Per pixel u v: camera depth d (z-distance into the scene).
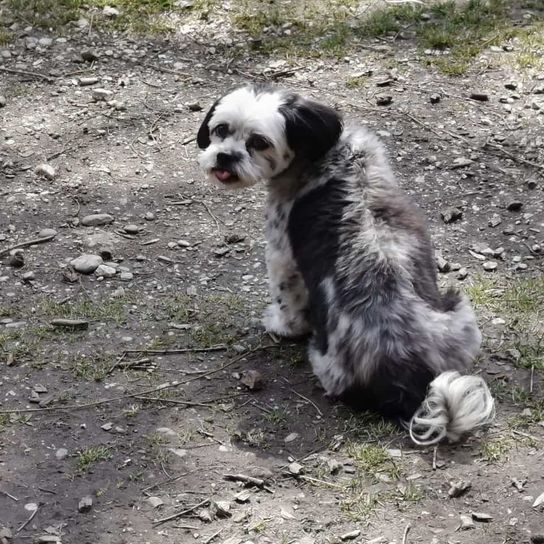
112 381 2.07
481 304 2.21
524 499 1.88
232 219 2.41
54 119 2.64
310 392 2.05
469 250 2.33
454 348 1.98
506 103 2.68
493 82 2.73
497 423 1.99
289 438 1.98
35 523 1.86
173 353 2.12
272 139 2.04
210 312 2.21
